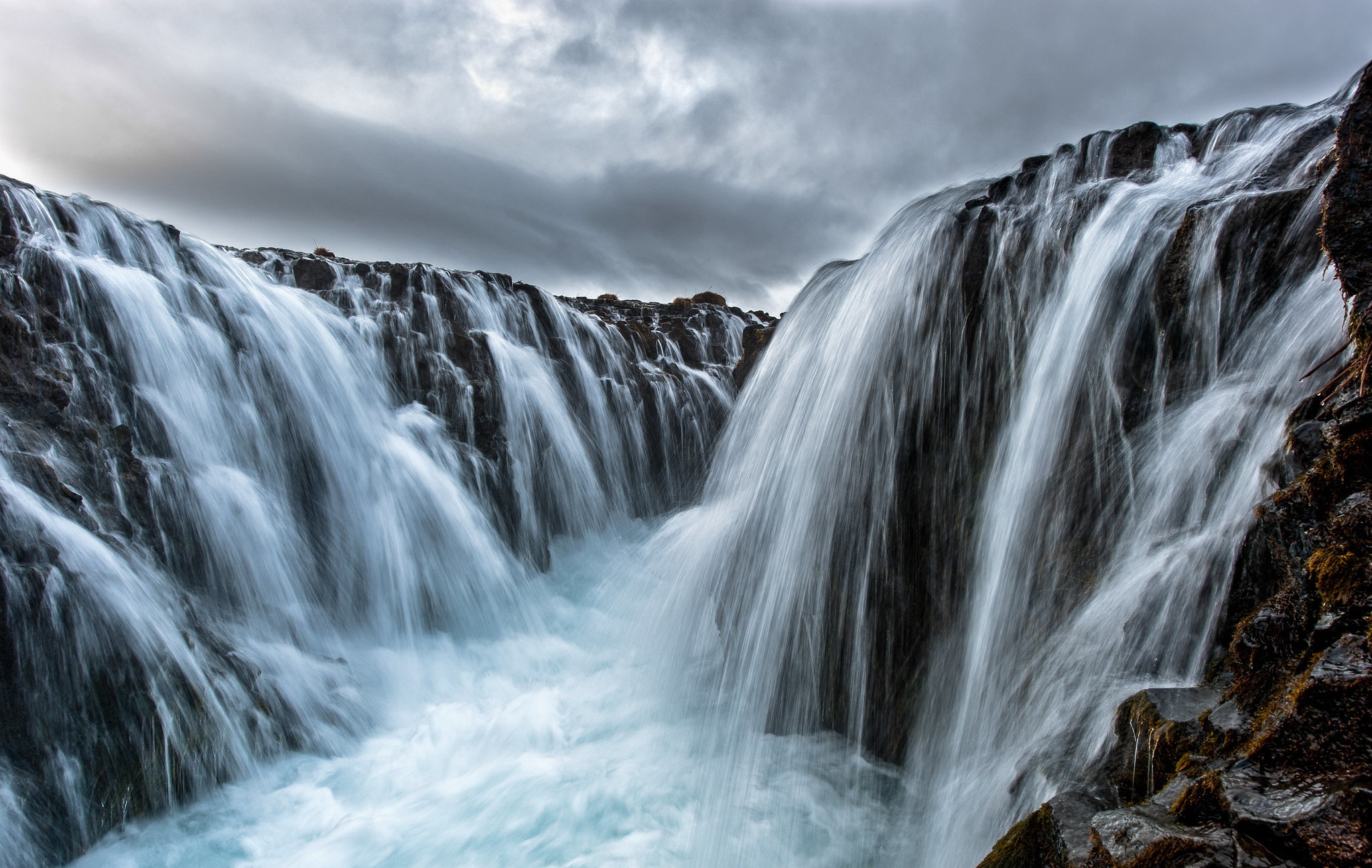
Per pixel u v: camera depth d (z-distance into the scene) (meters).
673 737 7.58
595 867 5.66
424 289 14.41
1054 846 2.88
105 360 8.54
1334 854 2.03
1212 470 4.02
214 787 6.56
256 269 12.50
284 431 10.53
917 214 7.77
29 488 6.55
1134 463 4.65
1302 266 4.02
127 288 9.15
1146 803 2.62
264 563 9.21
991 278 6.31
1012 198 6.88
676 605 9.70
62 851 5.61
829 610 6.95
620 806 6.42
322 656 8.66
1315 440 3.20
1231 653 3.18
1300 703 2.37
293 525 9.98
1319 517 2.93
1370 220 3.03
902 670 6.28
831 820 5.90
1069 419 5.26
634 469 16.89
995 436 6.05
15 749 5.62
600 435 16.06
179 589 7.62
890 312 7.16
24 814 5.48
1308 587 2.77
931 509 6.38
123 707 6.23
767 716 7.28
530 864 5.77
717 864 5.62
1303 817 2.13
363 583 10.54
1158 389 4.71
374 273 14.41
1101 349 5.13
